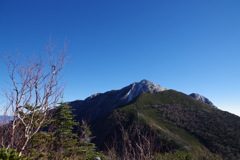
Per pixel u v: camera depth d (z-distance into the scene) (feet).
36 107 15.71
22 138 15.74
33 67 15.78
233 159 108.68
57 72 16.62
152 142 18.01
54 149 25.76
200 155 31.65
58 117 32.45
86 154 35.32
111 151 18.79
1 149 12.29
